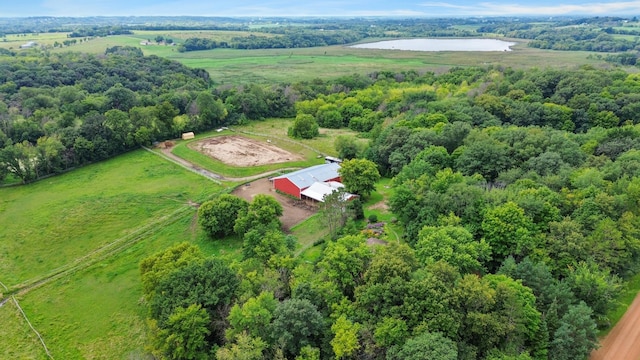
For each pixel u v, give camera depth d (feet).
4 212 255.91
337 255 148.56
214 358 130.62
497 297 127.03
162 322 136.77
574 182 200.34
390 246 150.82
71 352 150.61
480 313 122.83
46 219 245.45
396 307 124.36
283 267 160.97
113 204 263.49
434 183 210.79
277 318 126.31
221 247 216.33
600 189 186.80
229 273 149.59
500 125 329.11
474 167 245.65
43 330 161.07
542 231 172.86
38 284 187.93
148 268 171.32
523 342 125.29
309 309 127.24
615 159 232.12
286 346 122.72
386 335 120.06
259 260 174.09
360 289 135.13
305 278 148.97
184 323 130.00
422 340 111.04
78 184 297.33
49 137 327.47
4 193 283.59
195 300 138.62
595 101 335.06
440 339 112.47
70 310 172.14
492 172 244.42
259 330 126.00
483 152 245.65
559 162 224.33
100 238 226.99
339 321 125.18
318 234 223.10
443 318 119.55
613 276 148.56
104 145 344.49
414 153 282.36
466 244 158.51
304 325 124.36
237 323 127.95
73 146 329.52
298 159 349.61
